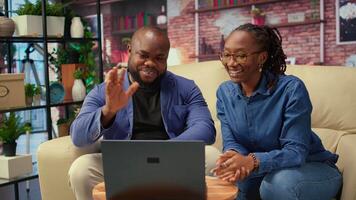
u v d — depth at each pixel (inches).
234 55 65.4
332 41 135.6
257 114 68.6
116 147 51.5
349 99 83.4
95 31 191.8
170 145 50.2
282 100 66.9
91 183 66.6
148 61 70.2
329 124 83.9
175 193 52.2
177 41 171.8
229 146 70.6
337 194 70.4
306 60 141.9
